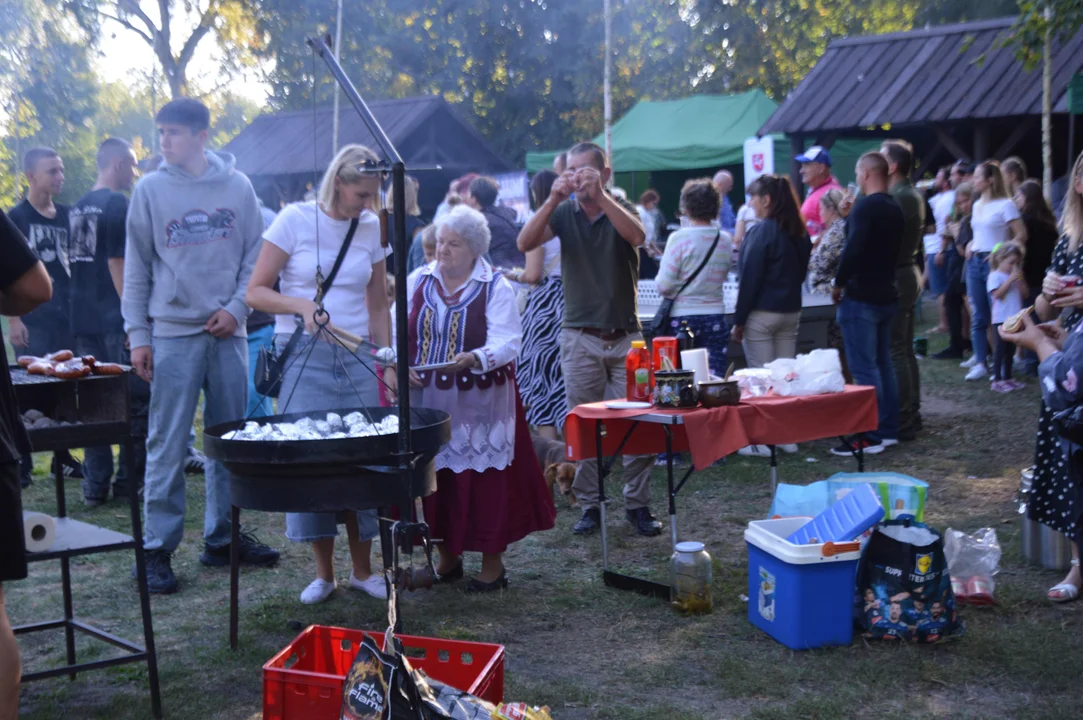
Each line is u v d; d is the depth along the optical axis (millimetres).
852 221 6336
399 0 26516
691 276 6102
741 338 6559
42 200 6051
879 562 3613
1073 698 3154
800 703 3121
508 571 4555
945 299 10461
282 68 26875
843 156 16500
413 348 4191
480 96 27922
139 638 3783
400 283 2688
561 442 5832
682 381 4176
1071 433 3490
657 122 16672
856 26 28453
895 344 6965
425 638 2900
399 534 2717
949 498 5535
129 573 4570
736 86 30234
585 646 3688
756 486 5938
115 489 5922
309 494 3152
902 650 3516
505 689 3266
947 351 10438
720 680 3350
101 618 4004
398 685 2373
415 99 18391
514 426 4230
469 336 4109
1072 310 3838
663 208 19984
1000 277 8367
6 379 2346
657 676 3387
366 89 26953
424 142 18578
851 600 3584
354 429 3461
